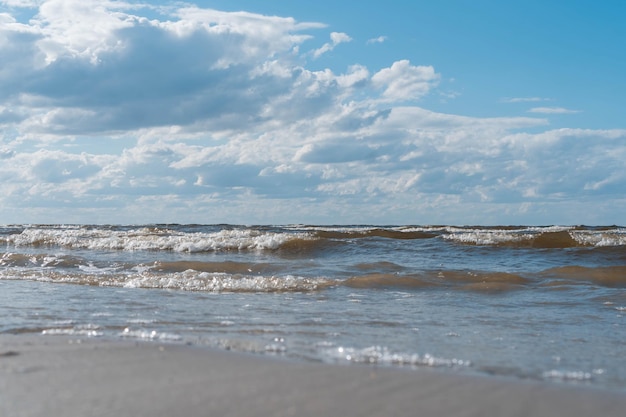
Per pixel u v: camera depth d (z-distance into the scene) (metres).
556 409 3.56
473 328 7.06
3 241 23.44
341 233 24.41
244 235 23.88
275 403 3.53
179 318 7.46
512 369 4.74
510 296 10.09
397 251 18.62
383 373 4.34
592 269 12.81
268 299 9.59
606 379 4.47
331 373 4.30
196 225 46.84
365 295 10.16
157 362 4.60
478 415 3.41
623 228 35.09
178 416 3.25
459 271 12.90
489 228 36.16
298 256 18.20
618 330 7.04
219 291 10.59
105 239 21.86
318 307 8.71
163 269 14.08
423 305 9.06
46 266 15.05
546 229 34.31
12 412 3.29
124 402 3.48
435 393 3.83
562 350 5.74
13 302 8.88
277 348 5.31
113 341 5.55
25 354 4.88
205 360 4.70
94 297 9.53
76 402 3.48
